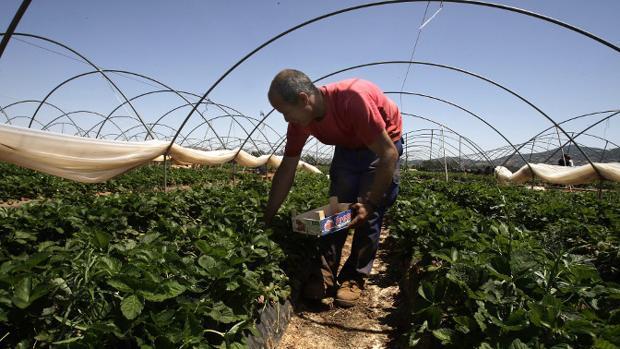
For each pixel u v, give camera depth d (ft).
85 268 7.63
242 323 9.18
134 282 7.36
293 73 11.62
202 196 22.16
